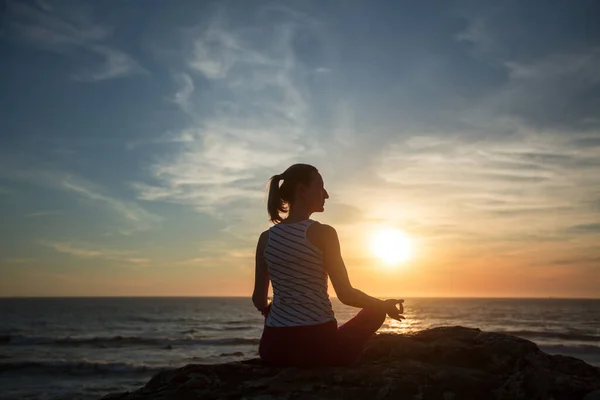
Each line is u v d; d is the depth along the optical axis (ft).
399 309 12.01
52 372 78.54
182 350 114.73
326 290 12.08
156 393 11.46
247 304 541.34
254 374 12.14
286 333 11.81
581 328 197.77
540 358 12.45
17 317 271.49
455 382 11.48
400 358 13.35
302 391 11.07
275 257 11.82
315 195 12.12
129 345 125.18
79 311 351.87
